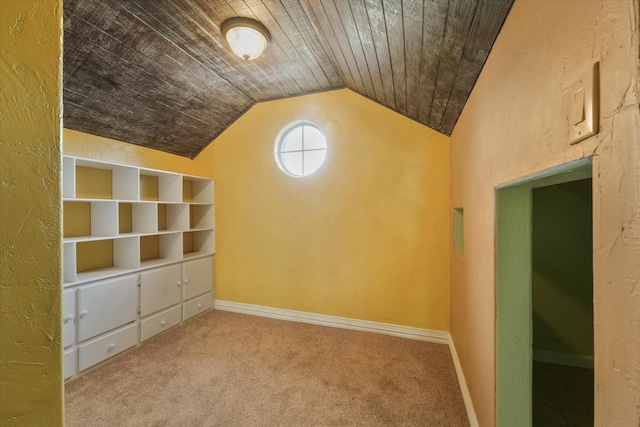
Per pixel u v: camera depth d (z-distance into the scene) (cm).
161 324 278
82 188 248
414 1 115
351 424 166
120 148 278
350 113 293
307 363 229
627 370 43
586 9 54
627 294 43
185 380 205
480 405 145
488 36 113
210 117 312
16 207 40
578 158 57
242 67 249
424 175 271
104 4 165
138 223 288
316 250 308
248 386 199
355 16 149
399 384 202
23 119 41
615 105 46
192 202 339
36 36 43
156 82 235
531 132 81
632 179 42
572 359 231
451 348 246
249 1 170
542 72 74
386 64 187
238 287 340
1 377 39
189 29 195
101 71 204
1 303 39
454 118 214
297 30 197
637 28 41
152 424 164
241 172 336
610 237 47
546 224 236
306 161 325
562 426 169
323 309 306
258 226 330
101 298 223
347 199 296
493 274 119
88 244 249
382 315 286
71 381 202
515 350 115
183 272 305
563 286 233
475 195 153
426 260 272
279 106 319
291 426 164
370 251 289
